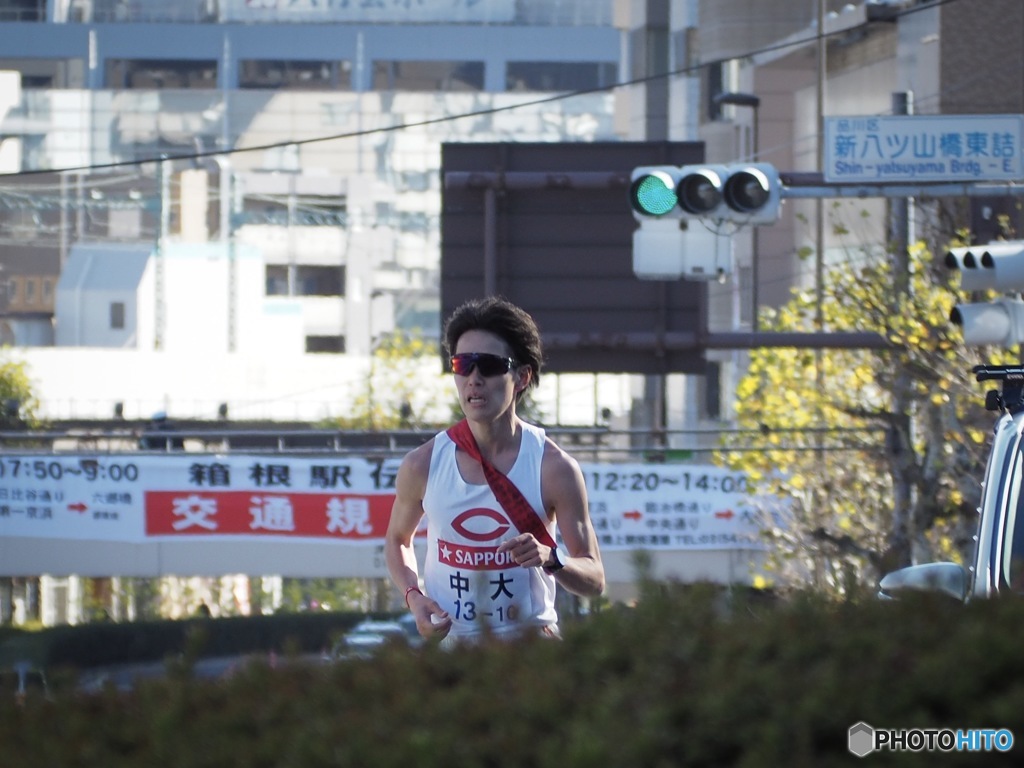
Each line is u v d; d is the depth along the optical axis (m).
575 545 15.27
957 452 51.81
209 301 198.12
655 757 7.70
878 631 8.78
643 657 8.87
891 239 53.66
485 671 9.15
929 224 55.09
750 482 59.75
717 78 114.19
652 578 9.97
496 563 15.13
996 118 39.12
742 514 59.81
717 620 9.48
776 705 7.84
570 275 49.50
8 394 129.25
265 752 8.45
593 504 59.91
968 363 48.59
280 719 8.90
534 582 15.33
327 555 60.81
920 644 8.49
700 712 7.92
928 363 49.31
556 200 49.53
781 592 12.20
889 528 58.41
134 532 61.12
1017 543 15.15
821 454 63.00
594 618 9.65
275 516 60.91
